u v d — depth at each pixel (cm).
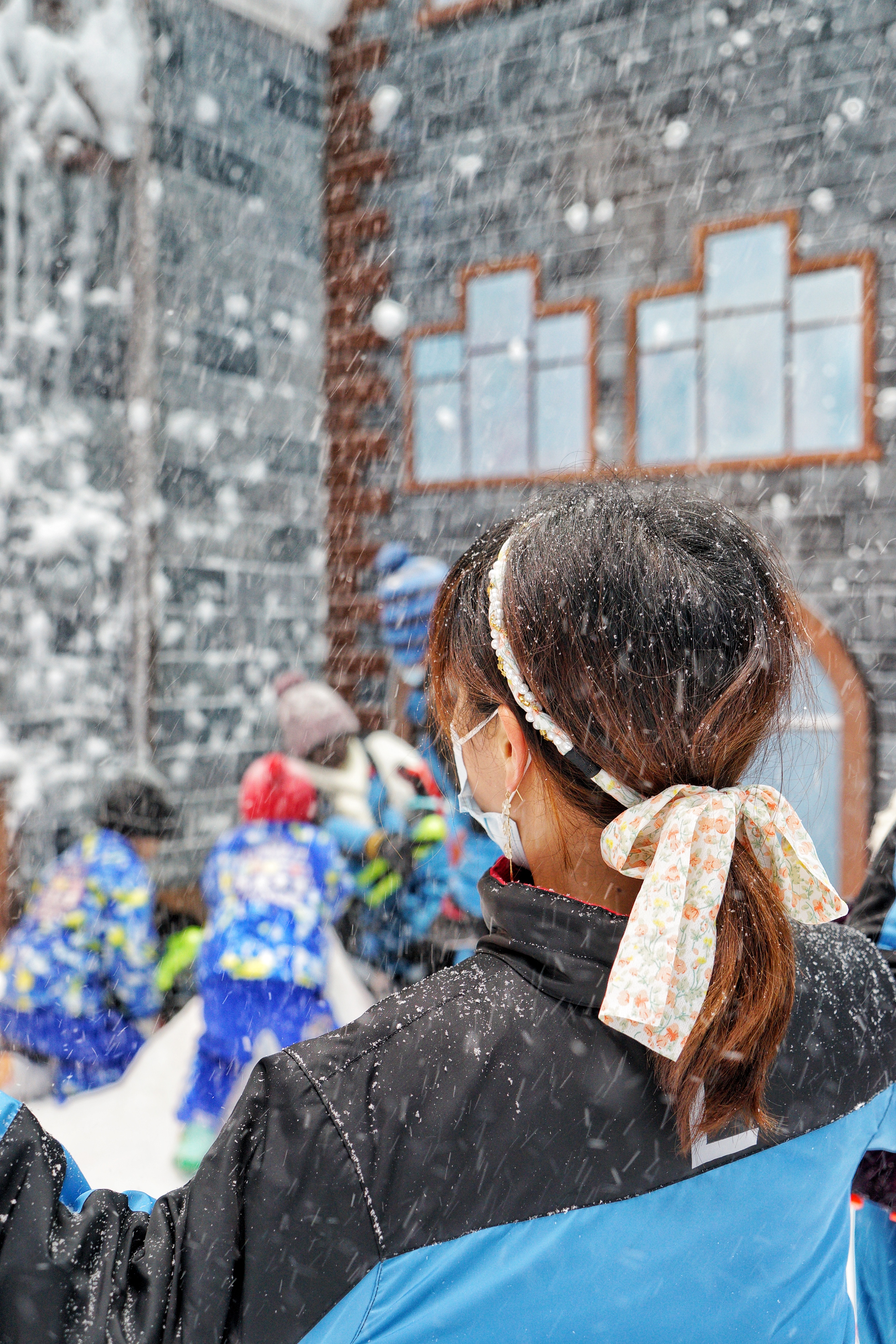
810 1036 67
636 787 63
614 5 528
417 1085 57
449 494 571
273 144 573
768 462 502
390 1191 54
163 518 525
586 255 540
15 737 477
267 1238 53
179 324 530
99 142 498
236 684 557
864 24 474
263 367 572
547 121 548
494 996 62
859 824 479
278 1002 273
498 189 561
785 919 62
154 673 519
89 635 504
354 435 598
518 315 558
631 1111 58
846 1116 67
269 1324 53
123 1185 267
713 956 59
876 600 481
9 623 477
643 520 66
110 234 509
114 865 310
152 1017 320
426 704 76
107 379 512
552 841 67
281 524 583
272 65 570
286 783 292
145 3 507
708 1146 61
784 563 71
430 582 357
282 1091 57
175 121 525
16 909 468
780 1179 64
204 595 545
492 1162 56
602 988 60
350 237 597
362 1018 62
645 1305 59
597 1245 57
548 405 552
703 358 517
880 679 479
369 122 590
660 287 523
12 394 479
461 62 568
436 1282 55
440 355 579
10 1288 51
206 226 541
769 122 496
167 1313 52
